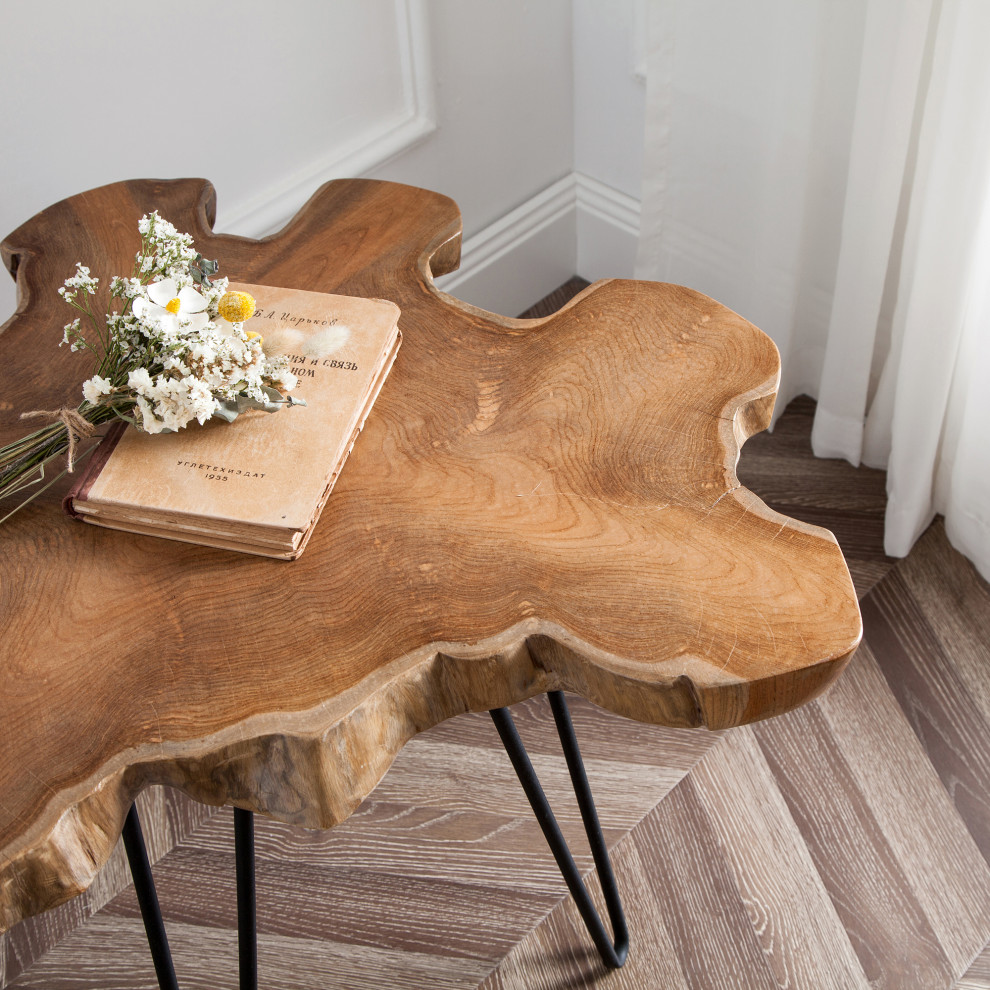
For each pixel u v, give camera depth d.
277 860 1.34
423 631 0.71
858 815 1.33
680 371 0.88
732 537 0.75
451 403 0.88
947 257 1.28
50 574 0.78
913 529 1.55
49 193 1.35
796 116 1.41
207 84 1.41
